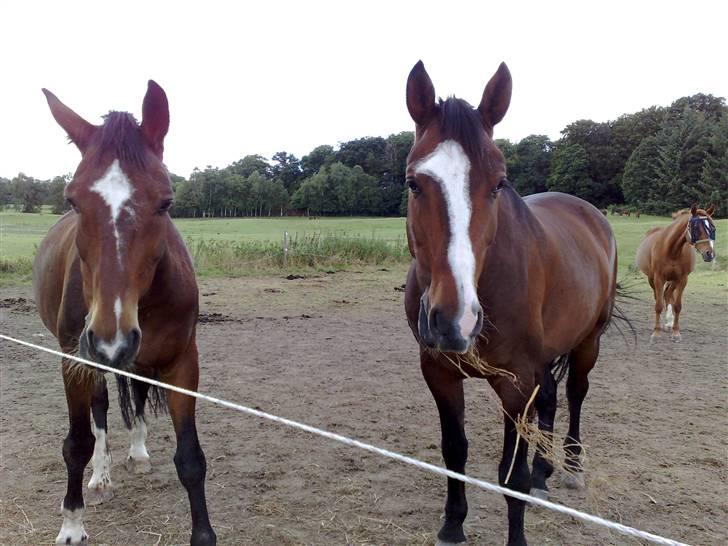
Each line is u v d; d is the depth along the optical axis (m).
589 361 4.20
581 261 3.64
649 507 3.49
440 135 2.40
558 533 3.21
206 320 9.49
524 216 3.04
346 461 4.13
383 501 3.55
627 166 50.22
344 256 18.59
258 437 4.56
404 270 17.53
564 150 52.94
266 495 3.60
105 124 2.57
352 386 5.94
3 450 4.21
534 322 2.83
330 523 3.28
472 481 1.75
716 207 43.97
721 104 57.88
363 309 10.83
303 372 6.45
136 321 2.41
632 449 4.35
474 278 2.26
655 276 8.98
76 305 2.85
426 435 4.64
